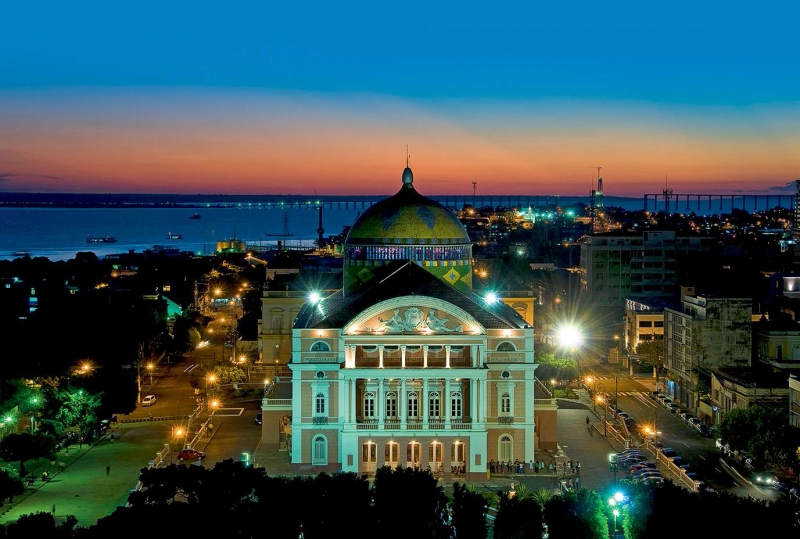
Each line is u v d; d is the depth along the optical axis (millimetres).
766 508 119375
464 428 162750
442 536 120875
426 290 172375
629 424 193125
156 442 183875
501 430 165625
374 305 162875
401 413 163875
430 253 184875
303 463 164875
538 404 174125
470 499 124812
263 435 176875
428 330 164125
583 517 120000
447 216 188750
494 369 165250
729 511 118000
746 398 183375
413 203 188000
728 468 165875
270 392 183000
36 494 151500
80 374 197125
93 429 184625
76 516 140875
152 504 125812
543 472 164250
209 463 167375
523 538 120688
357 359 167375
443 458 163500
